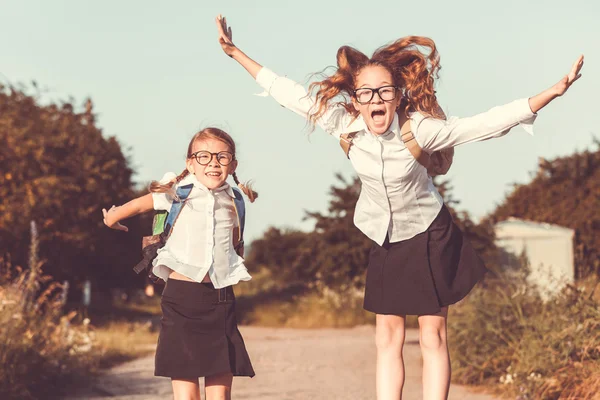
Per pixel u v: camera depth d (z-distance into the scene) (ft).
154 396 31.32
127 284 106.83
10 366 30.14
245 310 110.83
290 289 124.26
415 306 16.17
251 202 17.11
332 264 95.66
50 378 33.94
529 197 112.68
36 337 34.76
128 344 54.49
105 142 90.74
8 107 88.94
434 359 16.31
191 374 15.83
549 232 96.63
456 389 30.83
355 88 15.61
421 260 16.15
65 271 87.35
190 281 16.02
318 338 69.05
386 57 15.58
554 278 32.42
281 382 34.65
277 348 52.95
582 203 104.47
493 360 31.22
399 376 16.65
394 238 16.37
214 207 16.37
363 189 16.38
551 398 26.35
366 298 16.92
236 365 16.03
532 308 32.45
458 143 15.20
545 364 27.71
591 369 26.08
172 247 16.24
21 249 81.66
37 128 86.28
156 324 96.27
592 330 27.89
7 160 82.64
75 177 86.43
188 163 16.60
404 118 15.43
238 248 16.83
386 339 16.75
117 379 37.40
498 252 92.73
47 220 83.05
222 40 17.47
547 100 14.40
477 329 32.32
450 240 16.35
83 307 99.96
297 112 16.76
